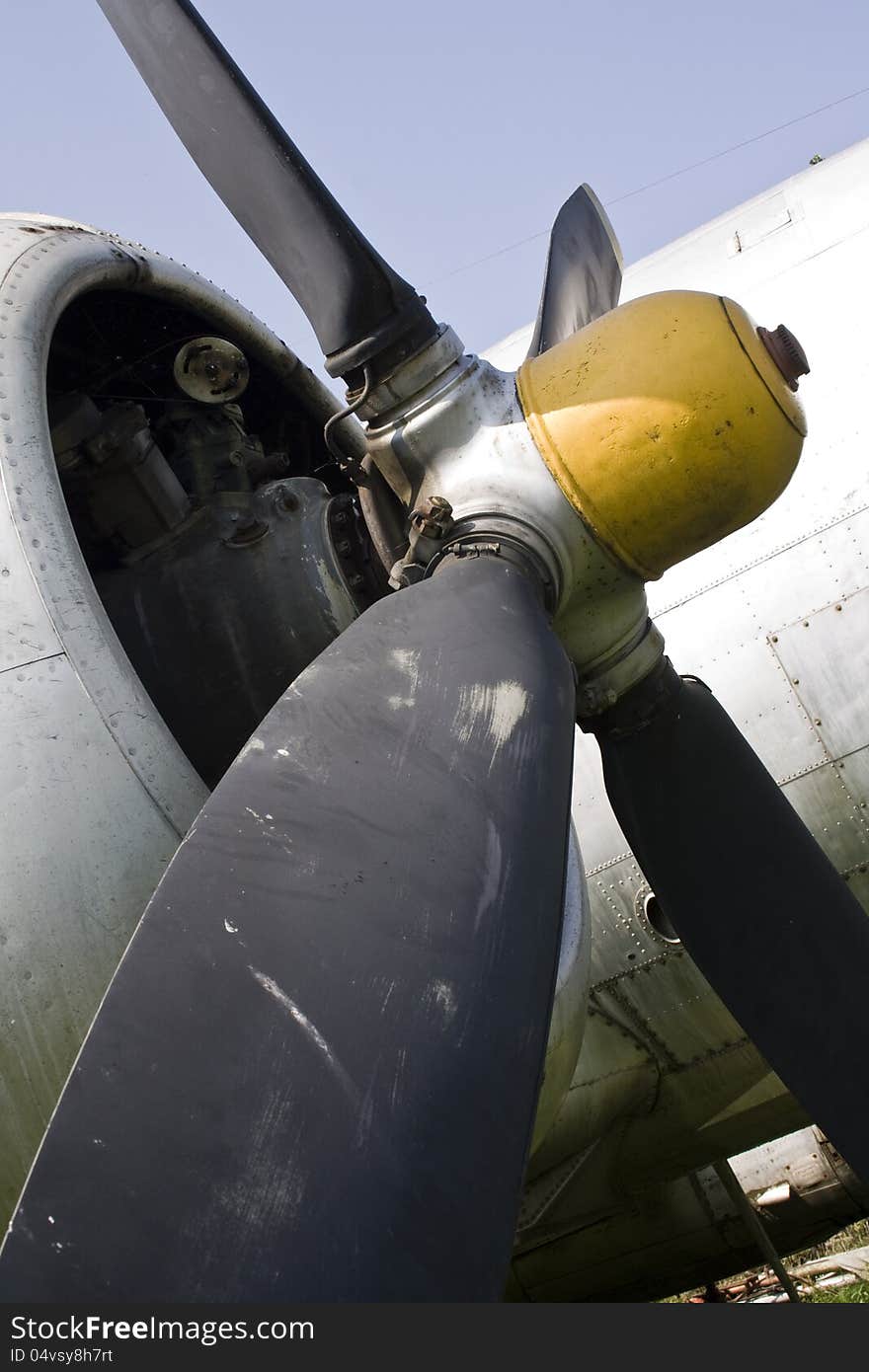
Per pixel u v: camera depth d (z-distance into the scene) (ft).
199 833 6.53
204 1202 5.19
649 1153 18.20
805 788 16.24
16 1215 5.13
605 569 9.82
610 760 11.40
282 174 9.18
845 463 16.47
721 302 9.71
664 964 16.79
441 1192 5.57
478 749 7.20
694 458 9.30
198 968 5.92
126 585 11.94
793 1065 10.70
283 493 12.22
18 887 7.75
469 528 9.40
